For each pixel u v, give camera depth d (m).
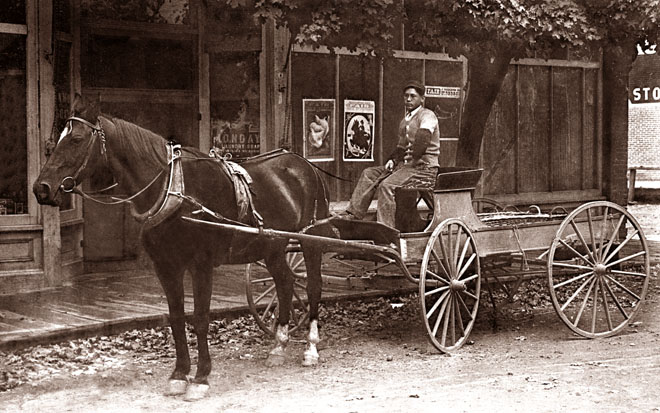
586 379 7.36
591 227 9.41
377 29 9.87
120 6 12.32
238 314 9.83
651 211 25.42
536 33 10.33
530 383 7.23
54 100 11.41
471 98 11.95
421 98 9.23
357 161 13.70
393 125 14.08
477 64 11.62
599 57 16.42
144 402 6.80
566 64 16.02
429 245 8.45
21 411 6.54
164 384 7.35
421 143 8.81
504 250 9.23
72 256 12.03
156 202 6.86
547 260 9.16
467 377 7.49
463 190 9.11
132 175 6.86
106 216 12.34
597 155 16.58
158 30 12.57
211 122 13.03
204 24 12.88
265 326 9.07
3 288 10.92
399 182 8.84
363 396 6.86
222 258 7.46
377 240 8.67
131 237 12.50
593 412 6.37
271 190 7.98
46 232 11.23
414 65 14.21
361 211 9.02
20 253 11.16
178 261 7.07
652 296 12.02
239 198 7.41
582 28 10.44
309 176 8.45
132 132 6.89
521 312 10.81
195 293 7.17
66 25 11.77
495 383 7.23
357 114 13.65
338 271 12.13
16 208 11.15
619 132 16.50
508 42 10.62
